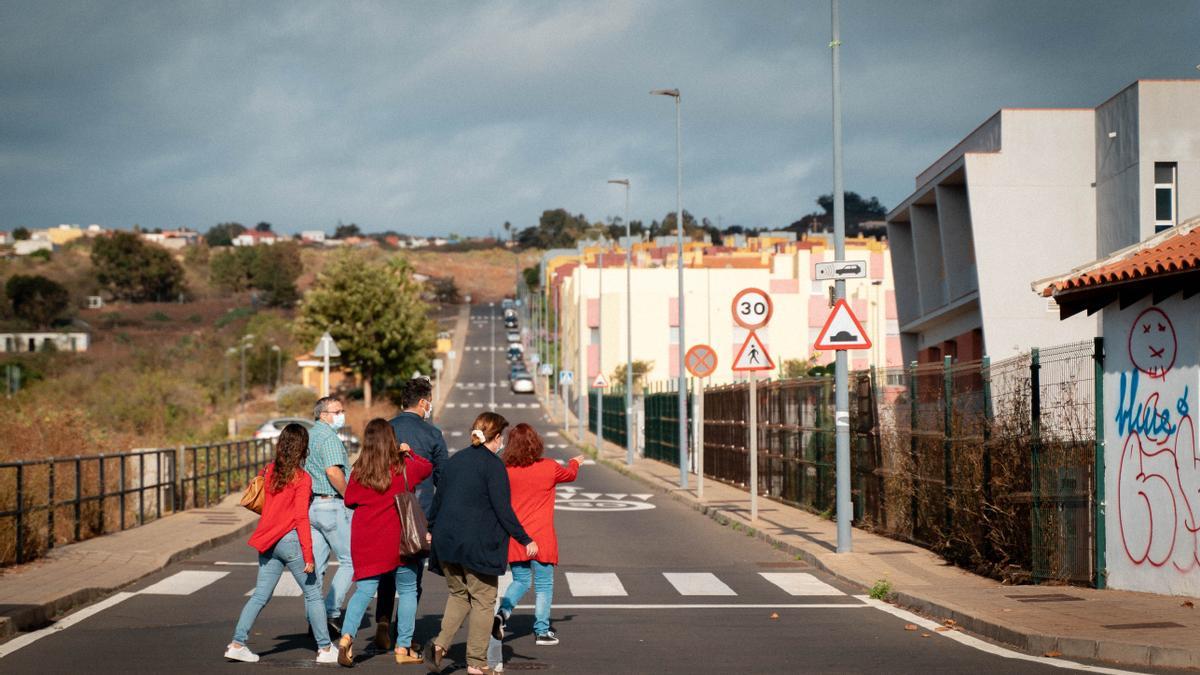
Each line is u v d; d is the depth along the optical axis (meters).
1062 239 32.66
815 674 9.26
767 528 21.39
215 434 51.91
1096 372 13.31
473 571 9.26
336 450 11.30
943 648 10.46
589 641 10.93
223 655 10.08
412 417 10.98
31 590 12.95
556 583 15.27
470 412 88.19
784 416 27.03
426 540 9.65
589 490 33.88
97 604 12.98
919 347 42.72
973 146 35.53
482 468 9.34
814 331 89.06
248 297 173.62
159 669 9.34
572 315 103.50
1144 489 12.46
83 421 32.09
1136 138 30.05
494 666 9.44
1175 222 29.70
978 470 15.21
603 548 19.58
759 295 22.81
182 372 95.06
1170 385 12.02
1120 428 12.91
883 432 19.89
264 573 9.91
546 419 84.00
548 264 157.88
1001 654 10.12
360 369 82.44
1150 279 12.05
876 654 10.16
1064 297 13.71
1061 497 13.59
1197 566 11.64
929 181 36.78
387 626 10.54
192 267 191.50
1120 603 11.92
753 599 13.85
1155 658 9.57
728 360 89.19
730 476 33.91
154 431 52.06
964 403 15.94
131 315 148.25
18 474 15.44
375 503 9.81
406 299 82.81
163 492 24.12
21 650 10.11
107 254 165.25
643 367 88.50
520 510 10.77
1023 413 14.05
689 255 111.25
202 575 15.73
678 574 16.19
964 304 34.94
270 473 10.02
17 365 84.56
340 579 11.28
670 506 28.47
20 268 171.38
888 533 19.58
